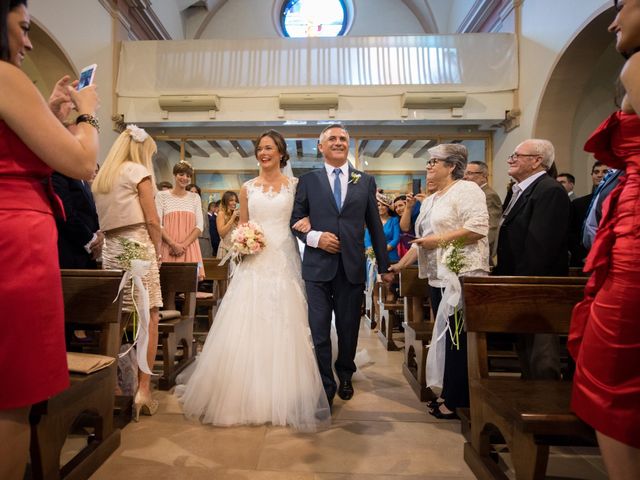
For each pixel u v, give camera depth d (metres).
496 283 1.91
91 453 1.82
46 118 1.03
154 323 2.53
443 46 7.59
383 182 8.51
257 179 2.93
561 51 6.05
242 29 10.88
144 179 2.46
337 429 2.31
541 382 1.75
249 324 2.53
